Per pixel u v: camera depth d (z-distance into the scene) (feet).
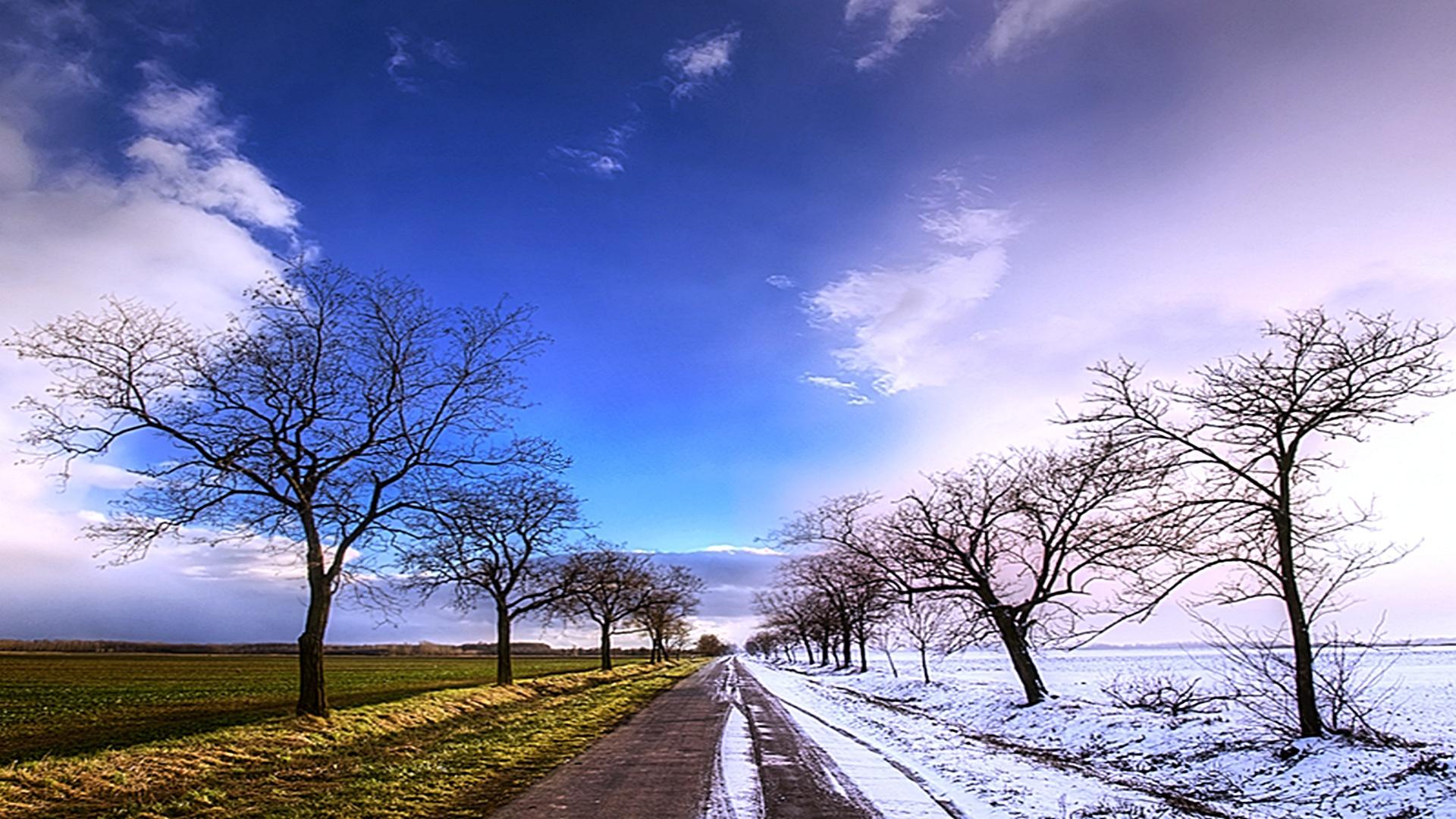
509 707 95.14
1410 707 77.46
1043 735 67.21
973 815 35.53
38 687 145.28
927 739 67.21
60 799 37.29
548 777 44.34
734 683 163.22
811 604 244.22
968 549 90.12
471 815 34.35
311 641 66.95
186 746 49.57
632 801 37.55
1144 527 54.39
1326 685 48.52
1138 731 58.80
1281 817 36.88
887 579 95.14
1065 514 82.48
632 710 92.68
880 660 316.81
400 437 71.97
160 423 62.23
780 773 46.62
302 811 35.17
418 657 426.10
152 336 61.52
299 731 58.59
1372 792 37.60
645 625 246.06
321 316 68.85
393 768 46.57
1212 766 47.57
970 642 87.97
